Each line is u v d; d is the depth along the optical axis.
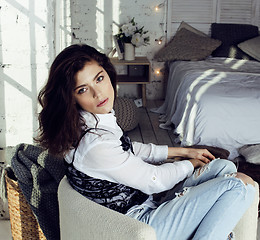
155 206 1.87
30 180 2.12
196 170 1.89
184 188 1.75
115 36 5.59
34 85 2.45
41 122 1.69
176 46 5.51
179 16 5.76
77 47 1.67
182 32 5.65
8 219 2.85
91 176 1.67
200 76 4.23
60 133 1.63
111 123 1.76
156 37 5.80
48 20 2.39
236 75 4.24
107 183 1.70
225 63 5.09
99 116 1.72
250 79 4.11
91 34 5.65
